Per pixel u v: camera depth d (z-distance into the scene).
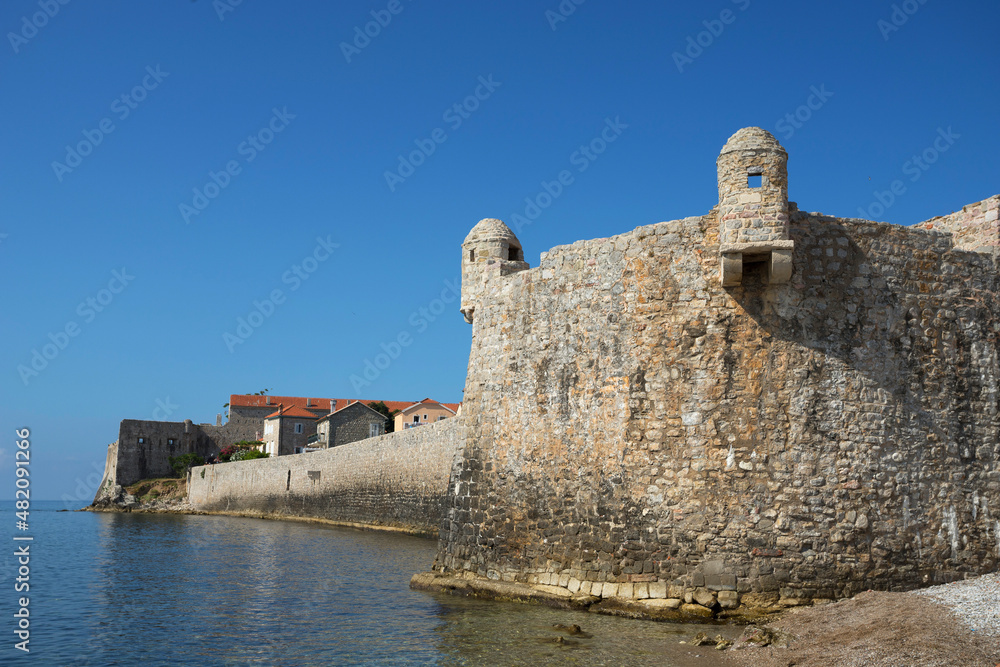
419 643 14.09
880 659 10.79
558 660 12.34
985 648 10.57
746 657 11.97
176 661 13.99
